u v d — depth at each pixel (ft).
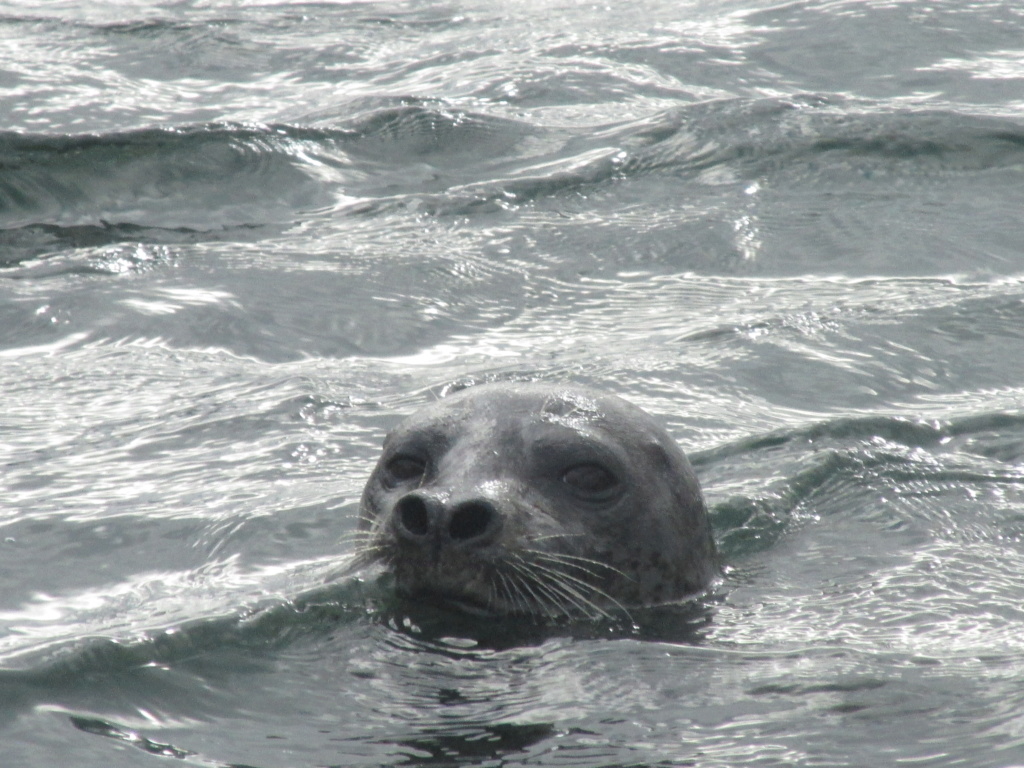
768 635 60.44
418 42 206.39
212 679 54.60
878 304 112.88
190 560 69.82
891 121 156.04
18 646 57.93
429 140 156.56
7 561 69.31
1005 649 58.23
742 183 143.43
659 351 102.53
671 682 54.70
